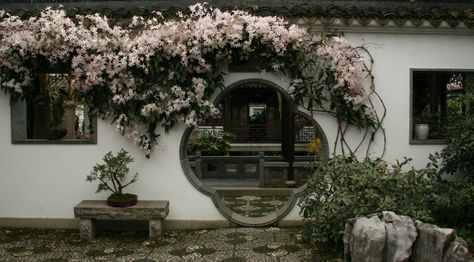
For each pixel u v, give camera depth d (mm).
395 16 6566
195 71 6664
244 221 6977
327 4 7449
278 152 15773
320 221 5742
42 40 6383
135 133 6750
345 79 6512
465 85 7332
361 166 6039
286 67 6676
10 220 7047
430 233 4586
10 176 7031
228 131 18062
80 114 7941
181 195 6965
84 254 5824
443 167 6793
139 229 6906
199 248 6031
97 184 6965
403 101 6988
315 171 6699
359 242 4730
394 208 5387
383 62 6949
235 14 6438
